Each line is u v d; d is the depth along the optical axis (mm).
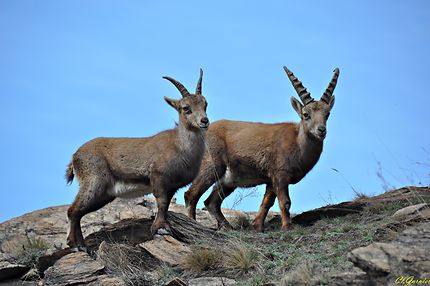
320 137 20391
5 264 17938
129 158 19312
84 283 16078
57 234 20516
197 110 18828
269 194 21531
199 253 16422
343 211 20047
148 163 19094
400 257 12062
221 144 22297
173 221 18969
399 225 15289
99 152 19484
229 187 22578
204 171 22000
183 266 16484
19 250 19156
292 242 17250
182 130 19016
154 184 18797
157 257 16953
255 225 20953
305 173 21312
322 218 19812
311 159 21078
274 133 21656
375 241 14969
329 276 12727
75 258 17172
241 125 22625
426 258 11914
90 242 19141
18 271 17969
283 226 20406
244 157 21891
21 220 21281
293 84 21656
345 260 14086
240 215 23172
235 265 15836
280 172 21047
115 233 19203
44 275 17344
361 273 12438
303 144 20922
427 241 12906
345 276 12508
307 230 18500
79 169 19422
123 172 19391
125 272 16328
